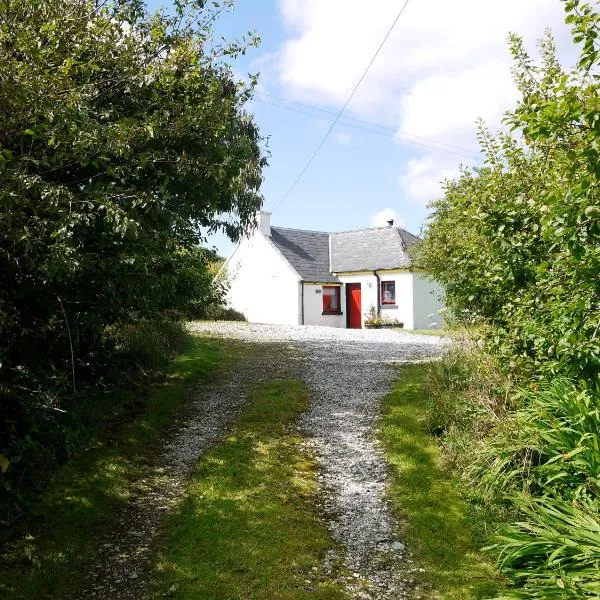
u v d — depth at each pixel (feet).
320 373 35.04
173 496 19.15
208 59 24.71
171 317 30.73
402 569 15.25
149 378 31.32
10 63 15.38
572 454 15.02
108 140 17.38
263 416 26.78
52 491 18.79
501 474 17.99
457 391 26.08
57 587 14.02
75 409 22.39
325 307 82.33
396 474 21.01
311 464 21.85
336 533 17.15
